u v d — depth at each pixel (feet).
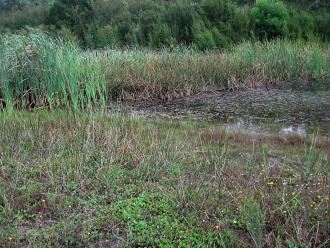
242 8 69.62
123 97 39.91
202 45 59.47
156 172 18.38
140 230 14.28
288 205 15.33
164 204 15.76
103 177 17.66
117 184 17.57
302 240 13.60
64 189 16.96
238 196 15.79
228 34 63.31
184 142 22.63
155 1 83.66
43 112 28.99
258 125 30.17
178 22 67.56
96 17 76.95
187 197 15.92
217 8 66.80
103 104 28.25
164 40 64.13
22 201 16.02
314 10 76.59
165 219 14.76
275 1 70.85
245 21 64.85
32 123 24.93
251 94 42.63
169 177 18.15
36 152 20.80
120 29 70.69
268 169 18.26
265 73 48.24
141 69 42.32
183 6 68.59
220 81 45.29
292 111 34.68
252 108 36.29
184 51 51.13
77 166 18.83
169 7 71.92
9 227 14.33
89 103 27.40
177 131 25.82
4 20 89.10
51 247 13.33
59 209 15.46
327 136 26.73
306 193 16.17
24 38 34.35
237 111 35.19
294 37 64.75
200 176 17.54
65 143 21.40
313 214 14.85
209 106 37.50
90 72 33.50
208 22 65.26
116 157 19.75
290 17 67.51
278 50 50.83
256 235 13.60
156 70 42.65
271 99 39.91
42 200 15.85
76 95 28.76
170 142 22.16
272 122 31.09
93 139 21.11
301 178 17.53
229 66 46.50
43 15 86.63
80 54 41.63
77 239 13.67
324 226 14.21
